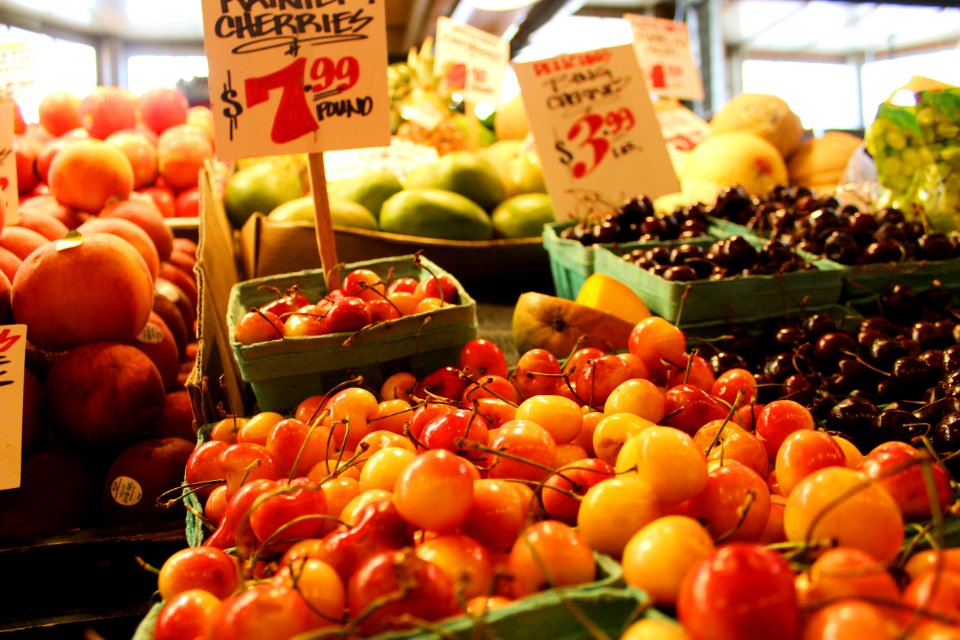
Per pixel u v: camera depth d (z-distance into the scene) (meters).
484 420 1.28
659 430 0.95
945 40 7.13
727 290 1.87
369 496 0.97
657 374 1.51
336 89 1.76
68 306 1.62
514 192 3.08
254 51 1.73
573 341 1.79
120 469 1.64
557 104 2.65
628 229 2.41
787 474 1.01
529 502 1.00
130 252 1.71
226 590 0.92
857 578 0.71
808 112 8.02
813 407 1.51
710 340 1.84
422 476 0.86
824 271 1.92
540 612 0.73
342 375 1.54
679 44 4.02
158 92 3.63
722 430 1.15
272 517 0.97
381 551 0.87
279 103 1.75
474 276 2.73
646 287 1.96
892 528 0.81
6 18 5.70
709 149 3.52
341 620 0.79
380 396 1.57
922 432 1.31
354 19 1.75
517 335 1.87
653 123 2.71
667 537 0.79
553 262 2.50
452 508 0.86
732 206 2.63
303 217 2.73
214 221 2.49
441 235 2.68
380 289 1.72
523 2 3.96
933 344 1.70
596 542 0.90
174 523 1.60
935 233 2.13
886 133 2.51
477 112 4.66
